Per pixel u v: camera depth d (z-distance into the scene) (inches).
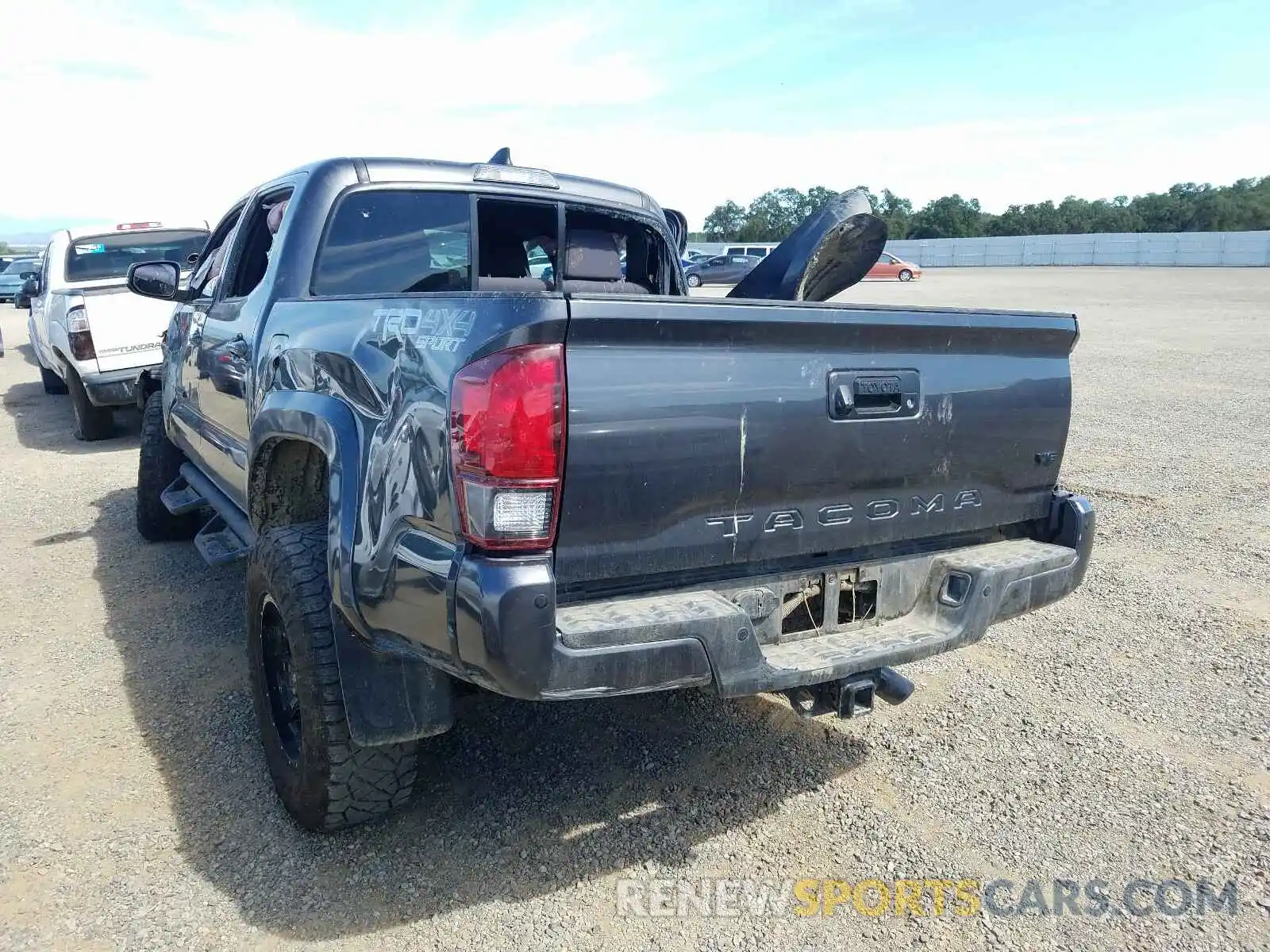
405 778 110.4
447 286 154.4
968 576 114.8
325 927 99.4
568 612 91.0
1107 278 1648.6
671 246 188.5
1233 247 2107.5
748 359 97.2
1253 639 176.1
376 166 145.3
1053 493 129.6
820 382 102.5
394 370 95.8
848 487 107.2
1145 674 162.7
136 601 190.5
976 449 118.2
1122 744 139.5
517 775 128.7
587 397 87.0
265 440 121.7
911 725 145.1
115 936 97.3
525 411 83.7
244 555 149.8
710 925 100.8
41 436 374.9
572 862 110.6
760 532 101.3
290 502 132.8
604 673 87.9
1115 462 315.9
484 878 107.4
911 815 121.5
